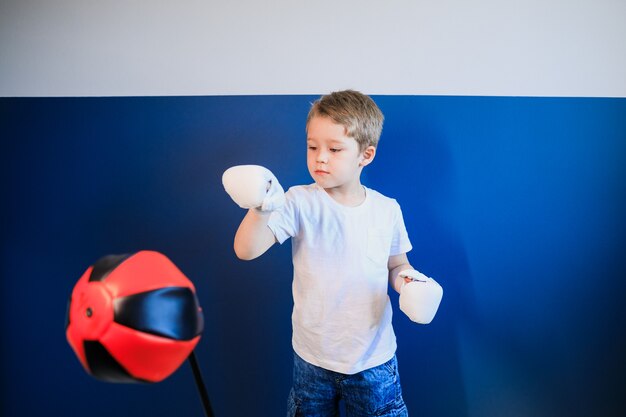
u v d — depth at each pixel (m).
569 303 1.20
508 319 1.20
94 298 0.58
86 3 1.06
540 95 1.13
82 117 1.09
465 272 1.18
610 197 1.17
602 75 1.14
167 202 1.13
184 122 1.10
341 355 0.91
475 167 1.14
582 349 1.21
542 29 1.11
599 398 1.22
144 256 0.66
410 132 1.12
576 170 1.16
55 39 1.07
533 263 1.18
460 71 1.12
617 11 1.12
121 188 1.12
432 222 1.15
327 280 0.90
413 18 1.10
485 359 1.21
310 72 1.10
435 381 1.21
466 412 1.21
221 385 1.19
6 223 1.11
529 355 1.21
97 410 1.17
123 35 1.08
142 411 1.18
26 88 1.08
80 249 1.13
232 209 1.13
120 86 1.09
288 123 1.11
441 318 1.19
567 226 1.18
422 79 1.11
